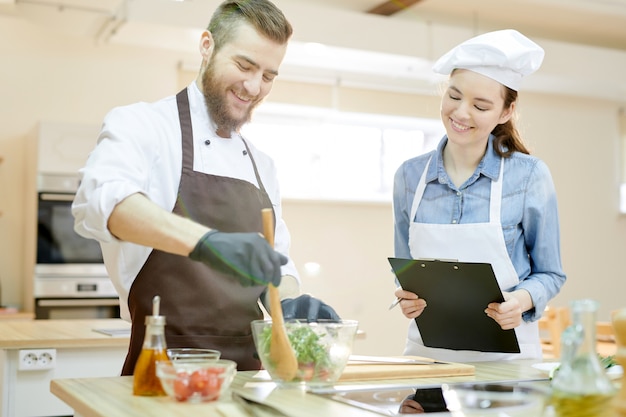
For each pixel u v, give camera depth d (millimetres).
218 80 1774
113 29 4848
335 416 1149
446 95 2172
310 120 6230
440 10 5777
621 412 1057
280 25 1754
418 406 1220
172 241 1386
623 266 7207
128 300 1776
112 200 1438
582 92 6824
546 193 2154
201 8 4820
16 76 5305
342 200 6133
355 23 5367
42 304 4762
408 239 2367
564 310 4496
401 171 2340
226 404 1271
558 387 1056
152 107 1826
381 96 6266
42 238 4773
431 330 2029
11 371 2785
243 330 1784
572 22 6105
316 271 6043
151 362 1343
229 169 1886
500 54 2057
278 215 2061
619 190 7230
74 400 1342
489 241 2131
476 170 2184
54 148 4805
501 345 1908
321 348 1389
